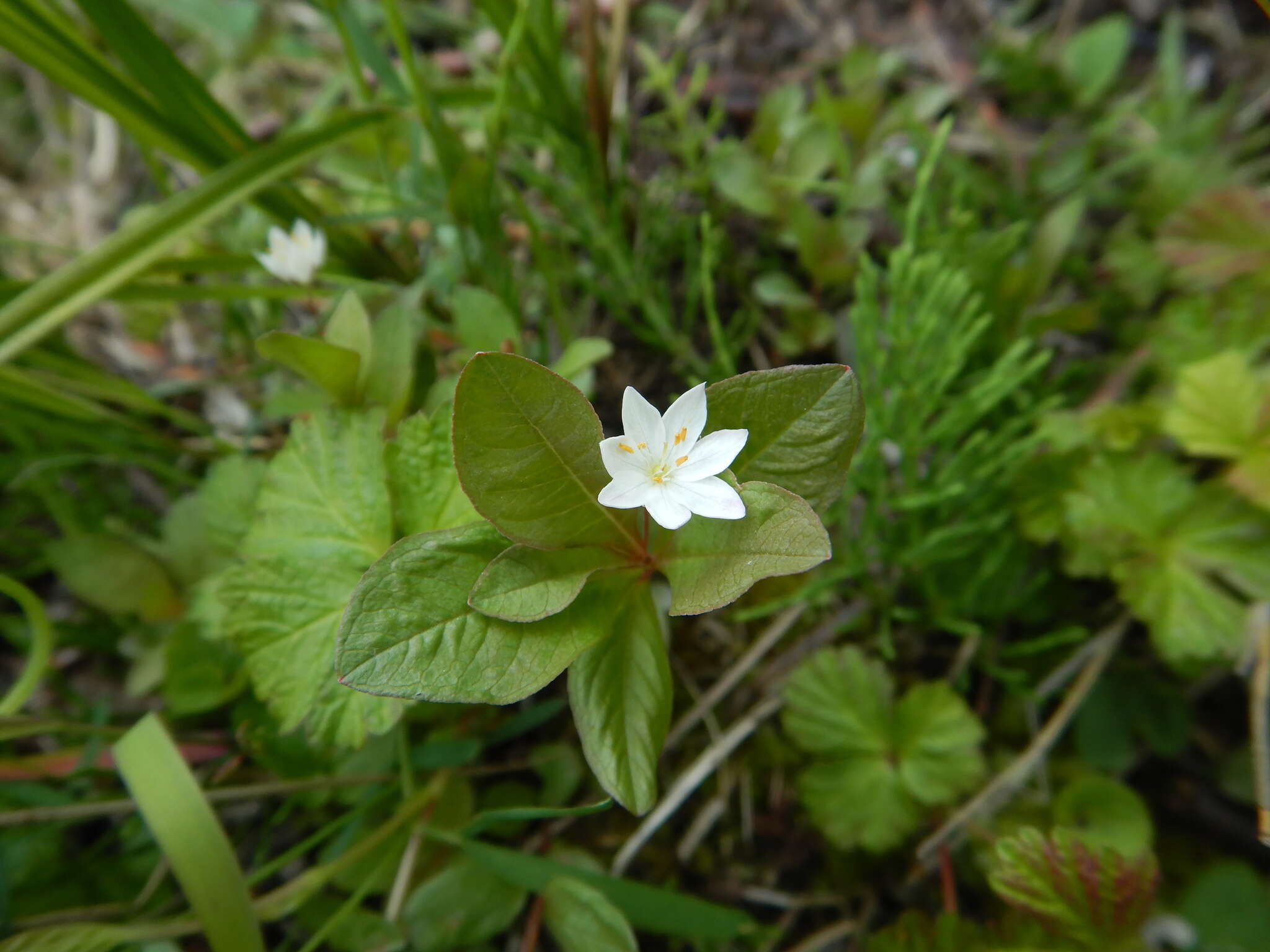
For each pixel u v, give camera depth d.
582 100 0.16
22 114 0.20
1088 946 0.10
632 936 0.10
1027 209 0.16
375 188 0.15
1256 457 0.12
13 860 0.12
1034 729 0.13
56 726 0.11
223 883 0.09
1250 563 0.12
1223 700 0.13
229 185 0.12
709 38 0.18
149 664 0.14
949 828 0.12
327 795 0.12
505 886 0.12
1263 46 0.18
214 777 0.13
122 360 0.17
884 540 0.14
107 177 0.19
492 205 0.14
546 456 0.08
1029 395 0.14
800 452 0.09
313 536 0.11
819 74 0.18
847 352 0.15
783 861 0.13
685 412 0.09
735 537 0.08
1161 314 0.14
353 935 0.11
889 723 0.13
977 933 0.11
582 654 0.09
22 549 0.15
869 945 0.11
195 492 0.16
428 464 0.11
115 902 0.12
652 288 0.16
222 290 0.13
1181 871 0.12
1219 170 0.16
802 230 0.15
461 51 0.19
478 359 0.08
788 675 0.14
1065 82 0.18
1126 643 0.14
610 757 0.08
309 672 0.11
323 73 0.19
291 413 0.12
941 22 0.19
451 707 0.13
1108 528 0.12
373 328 0.12
